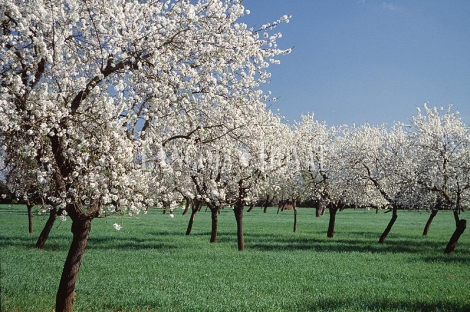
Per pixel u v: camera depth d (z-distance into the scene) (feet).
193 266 63.62
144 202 34.40
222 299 43.34
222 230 138.21
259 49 39.65
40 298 40.86
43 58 30.81
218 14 37.04
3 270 55.06
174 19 36.45
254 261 69.36
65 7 33.35
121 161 30.94
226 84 40.78
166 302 41.19
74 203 32.01
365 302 43.32
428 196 92.84
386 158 101.96
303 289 49.75
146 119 34.76
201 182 68.18
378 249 89.20
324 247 91.45
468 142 89.10
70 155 30.60
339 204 121.49
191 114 39.27
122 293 44.98
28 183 32.78
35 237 101.40
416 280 55.98
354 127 135.13
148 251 79.15
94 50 34.37
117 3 33.76
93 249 80.79
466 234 133.18
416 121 94.73
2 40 30.30
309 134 129.70
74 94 32.63
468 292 48.57
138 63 33.42
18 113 29.37
